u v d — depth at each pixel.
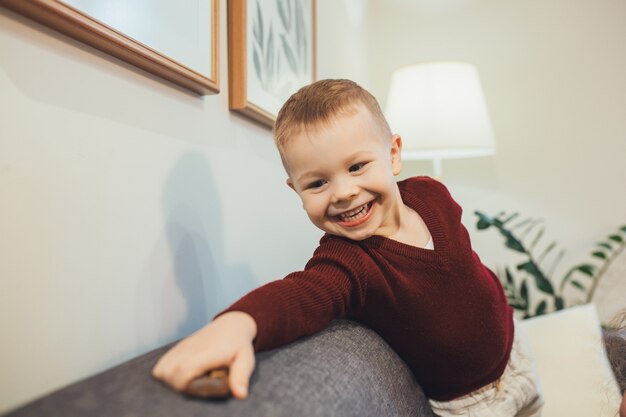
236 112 0.94
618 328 1.14
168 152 0.72
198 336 0.44
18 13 0.47
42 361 0.50
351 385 0.51
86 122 0.56
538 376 0.94
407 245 0.68
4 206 0.46
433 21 2.09
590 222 1.88
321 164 0.59
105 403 0.39
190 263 0.76
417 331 0.69
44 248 0.50
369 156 0.61
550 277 1.92
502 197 1.99
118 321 0.60
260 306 0.49
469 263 0.73
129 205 0.63
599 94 1.87
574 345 1.08
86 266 0.56
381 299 0.66
